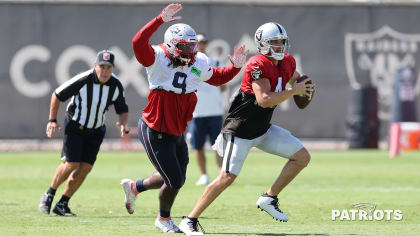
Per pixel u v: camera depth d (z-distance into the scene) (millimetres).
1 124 69062
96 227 26344
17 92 69250
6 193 37625
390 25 72500
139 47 23297
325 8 71562
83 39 69875
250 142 24703
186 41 23812
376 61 72375
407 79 71812
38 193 37719
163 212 25281
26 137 69375
